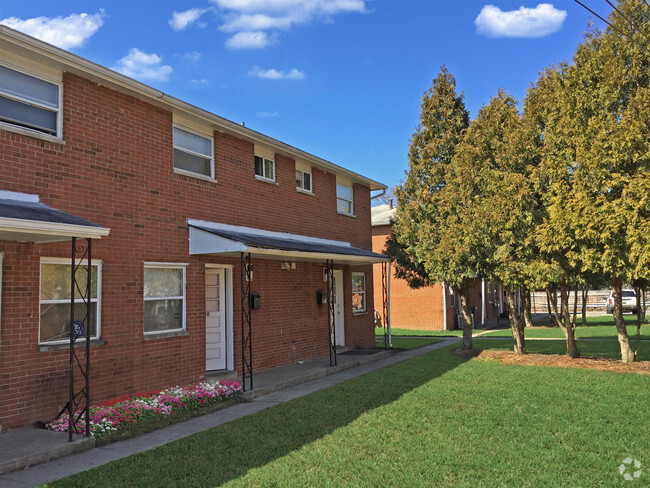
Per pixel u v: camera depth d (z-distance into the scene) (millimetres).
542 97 12164
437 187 14820
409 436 6707
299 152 13930
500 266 12453
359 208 17859
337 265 16297
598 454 5840
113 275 8836
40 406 7473
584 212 10320
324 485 5137
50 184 7961
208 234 10234
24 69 7828
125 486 5227
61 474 5637
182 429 7480
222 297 11719
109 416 7512
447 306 26797
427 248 14172
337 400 9062
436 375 11406
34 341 7473
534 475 5238
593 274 12438
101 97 8930
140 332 9211
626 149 9906
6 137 7418
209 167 11406
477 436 6621
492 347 17000
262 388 10039
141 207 9484
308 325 14320
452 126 15156
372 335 18094
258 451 6254
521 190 11555
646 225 9422
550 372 11438
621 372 11273
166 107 10125
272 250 10094
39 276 7629
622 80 10523
